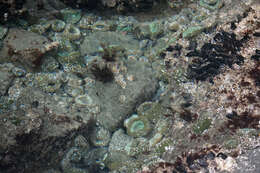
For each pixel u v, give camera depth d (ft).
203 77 10.11
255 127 9.36
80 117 10.44
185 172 9.41
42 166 10.17
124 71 10.76
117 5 11.38
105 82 10.80
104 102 10.68
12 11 11.03
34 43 10.77
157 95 10.69
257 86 9.65
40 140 10.03
